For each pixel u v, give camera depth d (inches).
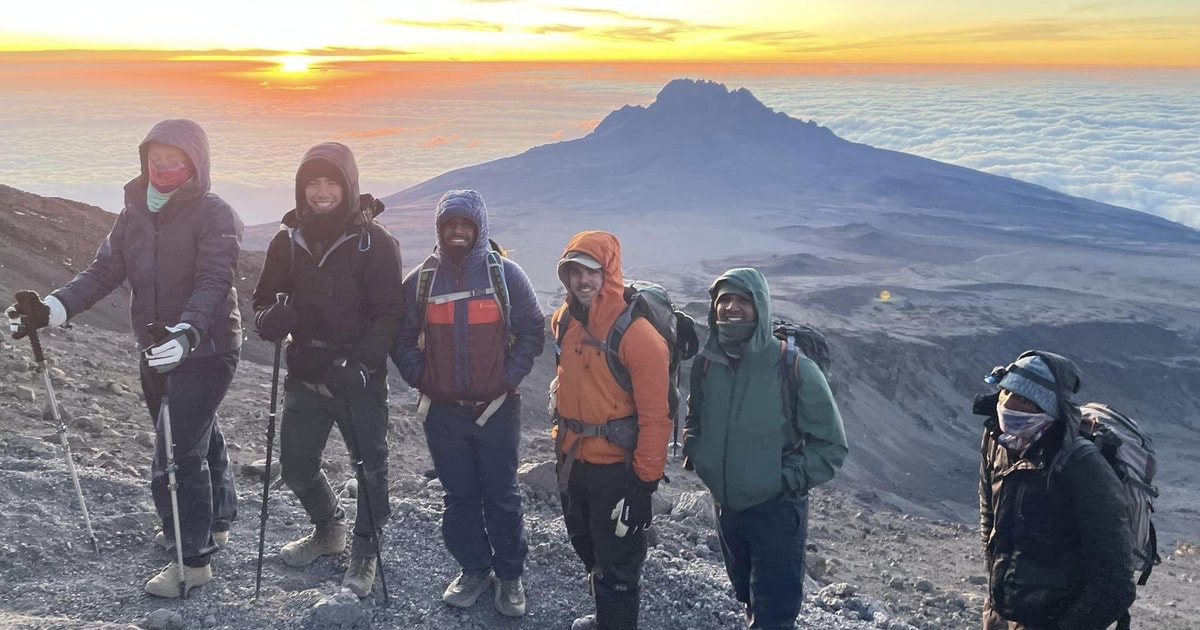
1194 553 668.7
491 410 167.5
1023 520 149.8
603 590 161.3
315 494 181.2
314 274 161.2
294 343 166.7
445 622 169.0
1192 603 456.4
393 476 299.6
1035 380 145.9
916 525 548.4
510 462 172.9
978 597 325.7
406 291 169.0
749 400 161.0
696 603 188.7
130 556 179.9
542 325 170.2
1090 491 142.0
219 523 188.1
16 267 749.3
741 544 173.2
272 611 161.9
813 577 299.4
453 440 169.9
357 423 167.5
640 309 157.0
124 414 333.1
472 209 160.6
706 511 308.5
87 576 169.6
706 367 166.4
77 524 188.5
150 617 152.5
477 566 177.0
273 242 164.7
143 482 217.0
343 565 187.5
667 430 154.2
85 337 507.2
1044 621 148.6
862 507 591.8
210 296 157.3
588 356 156.5
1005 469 154.4
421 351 169.6
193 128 161.8
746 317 161.8
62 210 916.0
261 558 168.9
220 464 189.3
